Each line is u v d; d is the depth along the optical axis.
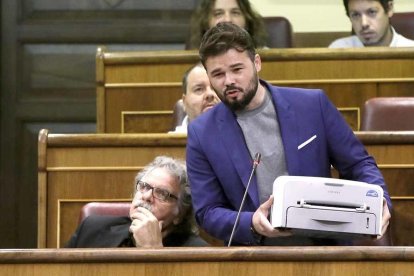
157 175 6.57
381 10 10.10
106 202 7.50
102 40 12.42
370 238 5.45
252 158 5.86
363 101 9.19
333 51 9.17
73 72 12.42
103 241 6.72
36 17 12.46
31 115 12.40
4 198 12.31
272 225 5.34
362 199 5.38
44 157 7.57
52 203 7.62
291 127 5.87
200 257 4.94
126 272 4.97
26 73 12.44
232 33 5.80
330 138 5.93
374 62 9.19
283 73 9.19
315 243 5.74
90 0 12.46
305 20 12.45
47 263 4.98
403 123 8.14
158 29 12.42
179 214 6.59
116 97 9.41
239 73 5.79
